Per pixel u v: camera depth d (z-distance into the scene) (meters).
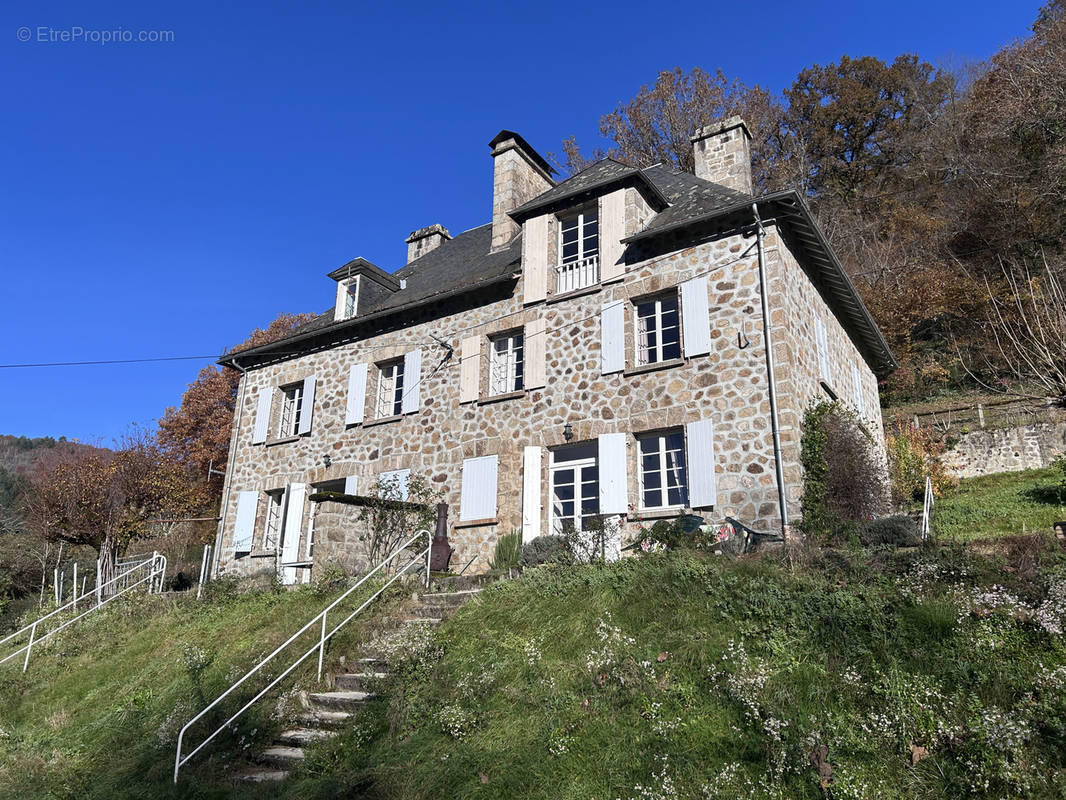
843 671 5.99
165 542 26.62
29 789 7.05
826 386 12.72
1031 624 5.91
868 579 7.00
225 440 29.38
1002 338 18.81
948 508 14.63
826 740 5.33
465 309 14.98
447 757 5.96
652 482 11.98
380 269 17.62
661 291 12.49
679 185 14.60
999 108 23.73
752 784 5.11
